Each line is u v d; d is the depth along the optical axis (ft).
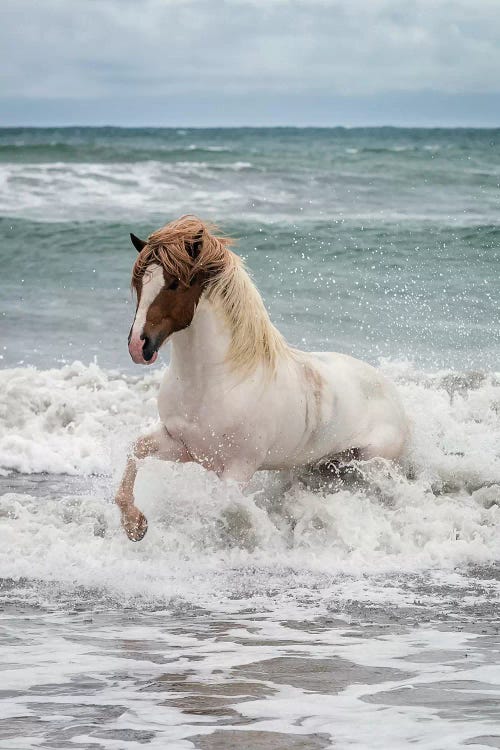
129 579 28.22
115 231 114.42
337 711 17.49
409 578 29.30
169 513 32.09
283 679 19.49
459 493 38.19
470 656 21.33
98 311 82.33
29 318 79.20
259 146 386.32
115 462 35.06
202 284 29.43
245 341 30.40
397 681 19.38
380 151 264.93
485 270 91.86
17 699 18.19
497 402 51.34
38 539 31.22
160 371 60.54
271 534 32.04
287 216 131.95
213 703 17.95
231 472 31.50
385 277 90.02
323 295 84.58
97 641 22.44
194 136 554.05
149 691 18.67
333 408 34.06
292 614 25.23
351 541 32.42
